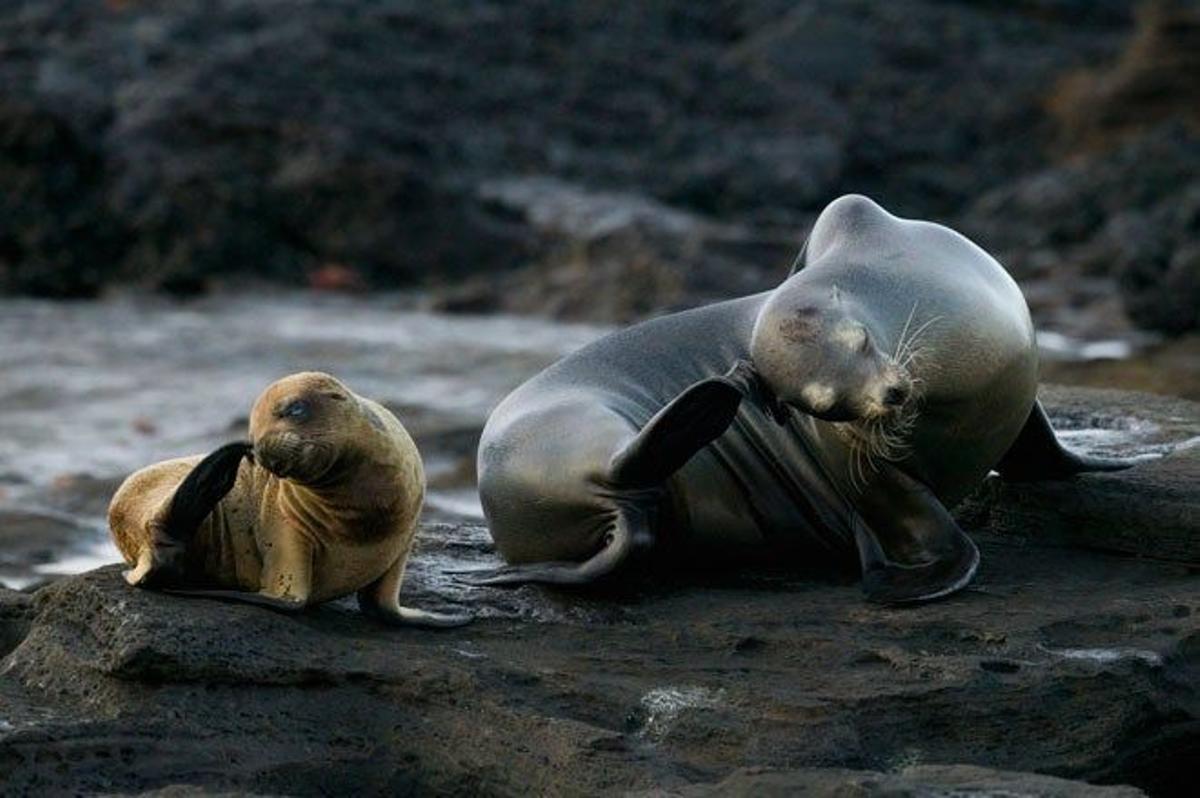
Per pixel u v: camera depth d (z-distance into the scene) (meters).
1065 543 22.56
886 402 19.33
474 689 17.75
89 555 33.03
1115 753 17.66
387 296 76.19
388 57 93.12
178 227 77.12
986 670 18.11
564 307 70.00
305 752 17.42
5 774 16.62
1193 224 71.62
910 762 17.20
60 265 74.81
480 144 89.88
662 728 17.33
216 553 19.05
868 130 98.81
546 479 21.22
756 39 106.31
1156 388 46.84
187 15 94.25
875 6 111.38
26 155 76.94
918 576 20.61
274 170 80.06
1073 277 73.31
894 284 20.58
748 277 69.94
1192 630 19.17
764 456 21.53
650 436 20.02
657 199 88.44
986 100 102.81
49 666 18.58
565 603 20.55
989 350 20.58
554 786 16.64
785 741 16.95
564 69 98.19
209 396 52.38
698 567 22.03
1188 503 21.95
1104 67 103.06
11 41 91.56
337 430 18.22
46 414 49.66
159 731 17.36
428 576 21.62
